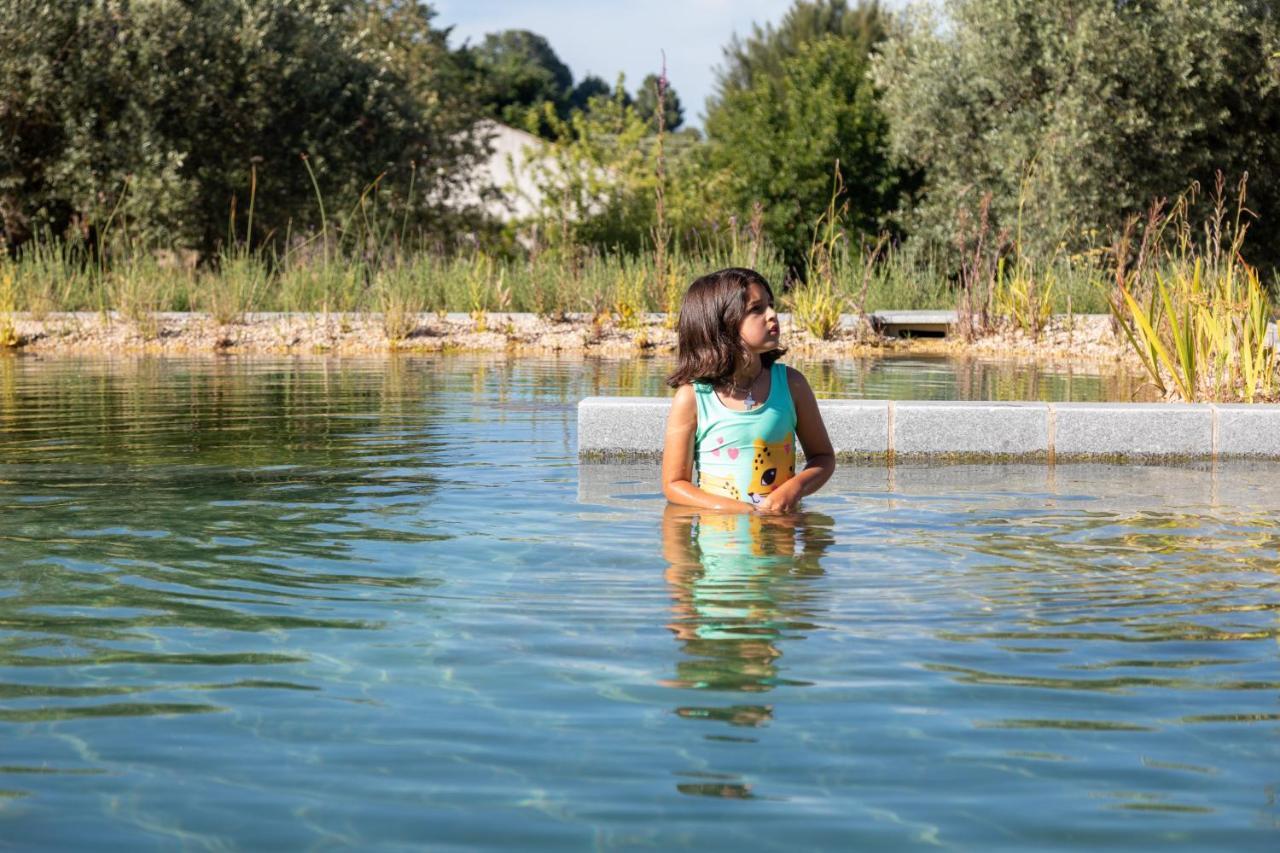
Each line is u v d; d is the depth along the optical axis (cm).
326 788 198
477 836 181
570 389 910
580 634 281
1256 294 713
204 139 2431
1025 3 2164
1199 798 194
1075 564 355
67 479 506
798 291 1506
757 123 3084
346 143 2572
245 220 2473
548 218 2942
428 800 193
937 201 2491
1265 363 722
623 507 447
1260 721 227
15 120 2275
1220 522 423
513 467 545
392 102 2669
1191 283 774
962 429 575
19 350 1358
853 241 2794
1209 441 574
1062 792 197
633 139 3108
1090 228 1878
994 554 368
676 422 455
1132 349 1216
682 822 186
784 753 212
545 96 7588
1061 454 578
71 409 773
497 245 3030
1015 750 213
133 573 342
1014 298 1434
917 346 1386
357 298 1595
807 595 317
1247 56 2117
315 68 2536
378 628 287
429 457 572
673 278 1560
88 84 2258
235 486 491
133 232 2247
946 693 241
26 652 270
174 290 1706
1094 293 1570
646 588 324
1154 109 2117
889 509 448
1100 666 259
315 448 601
